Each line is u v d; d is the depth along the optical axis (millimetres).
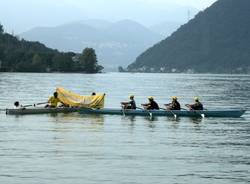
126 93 108875
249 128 49188
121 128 47594
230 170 30641
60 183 27453
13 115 56562
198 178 28859
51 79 186625
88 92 110312
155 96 100688
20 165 30891
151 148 37156
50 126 48156
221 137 43188
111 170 30203
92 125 49250
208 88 146875
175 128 48312
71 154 34250
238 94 114938
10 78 184875
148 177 28906
